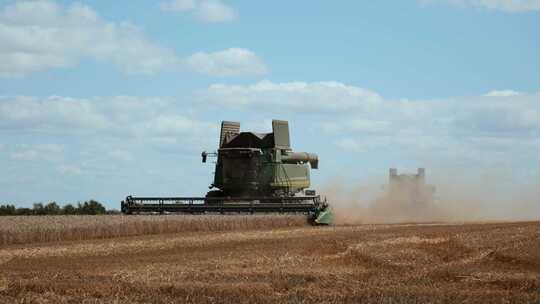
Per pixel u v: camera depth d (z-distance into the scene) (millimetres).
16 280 45594
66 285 43312
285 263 53844
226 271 49625
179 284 43625
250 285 43500
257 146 89750
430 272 49281
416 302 38500
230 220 82062
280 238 70625
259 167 88812
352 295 40531
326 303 38344
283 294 41531
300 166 92562
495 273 48312
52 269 51094
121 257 58000
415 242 65312
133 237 74438
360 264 54031
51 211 103438
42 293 41688
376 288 42906
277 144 89000
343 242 65812
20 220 77625
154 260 55562
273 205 86438
